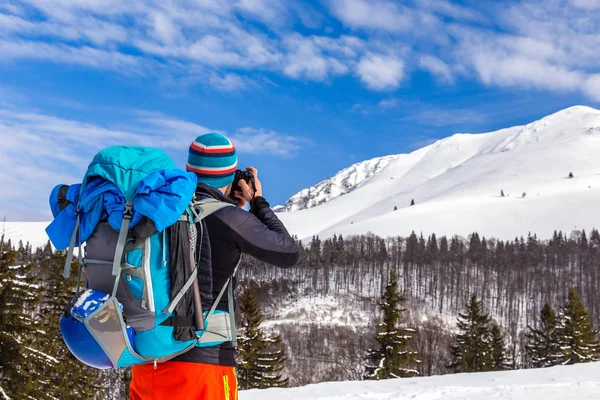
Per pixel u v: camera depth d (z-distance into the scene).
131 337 2.10
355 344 84.94
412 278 170.62
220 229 2.30
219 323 2.28
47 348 17.55
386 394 7.68
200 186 2.40
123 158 2.16
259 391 7.96
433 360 55.44
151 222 2.04
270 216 2.52
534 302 152.00
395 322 34.66
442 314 141.00
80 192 2.20
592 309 147.75
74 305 2.04
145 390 2.29
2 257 16.17
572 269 176.75
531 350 45.22
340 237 195.75
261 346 29.14
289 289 154.12
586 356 40.78
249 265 167.00
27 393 16.38
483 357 44.47
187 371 2.21
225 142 2.48
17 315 16.12
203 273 2.24
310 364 75.44
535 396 7.32
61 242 2.27
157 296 2.09
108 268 2.11
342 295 152.50
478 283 164.75
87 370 20.97
